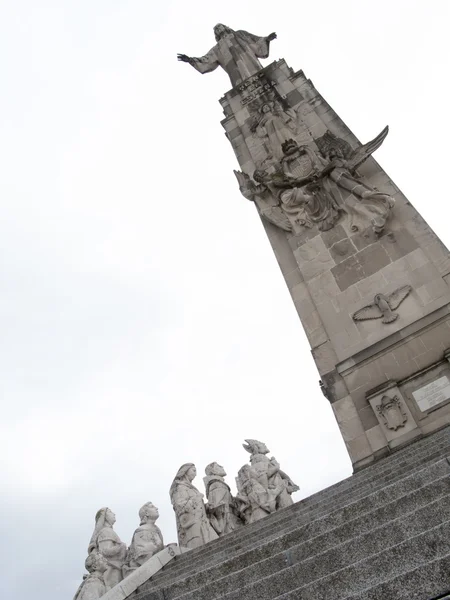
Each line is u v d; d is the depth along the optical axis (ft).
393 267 50.39
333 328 50.03
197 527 44.21
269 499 48.11
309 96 66.23
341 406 46.01
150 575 34.09
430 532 15.21
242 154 65.87
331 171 56.54
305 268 54.13
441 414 42.14
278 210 58.49
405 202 53.01
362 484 29.43
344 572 15.78
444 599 12.90
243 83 72.28
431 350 45.01
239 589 18.43
